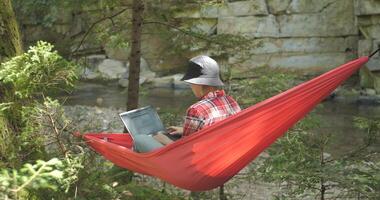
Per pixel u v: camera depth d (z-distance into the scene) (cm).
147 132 360
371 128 406
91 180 333
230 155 319
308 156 388
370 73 1423
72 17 1670
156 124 368
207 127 299
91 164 347
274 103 301
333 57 1549
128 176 438
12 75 282
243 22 1605
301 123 429
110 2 607
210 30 1634
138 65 590
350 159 402
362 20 1455
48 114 310
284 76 509
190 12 1568
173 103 1385
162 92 1559
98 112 1194
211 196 459
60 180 286
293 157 388
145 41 1697
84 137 342
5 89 339
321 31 1552
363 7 1428
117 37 611
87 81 1708
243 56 639
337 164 379
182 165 314
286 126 327
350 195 396
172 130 371
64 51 659
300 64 1570
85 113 1163
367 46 1446
